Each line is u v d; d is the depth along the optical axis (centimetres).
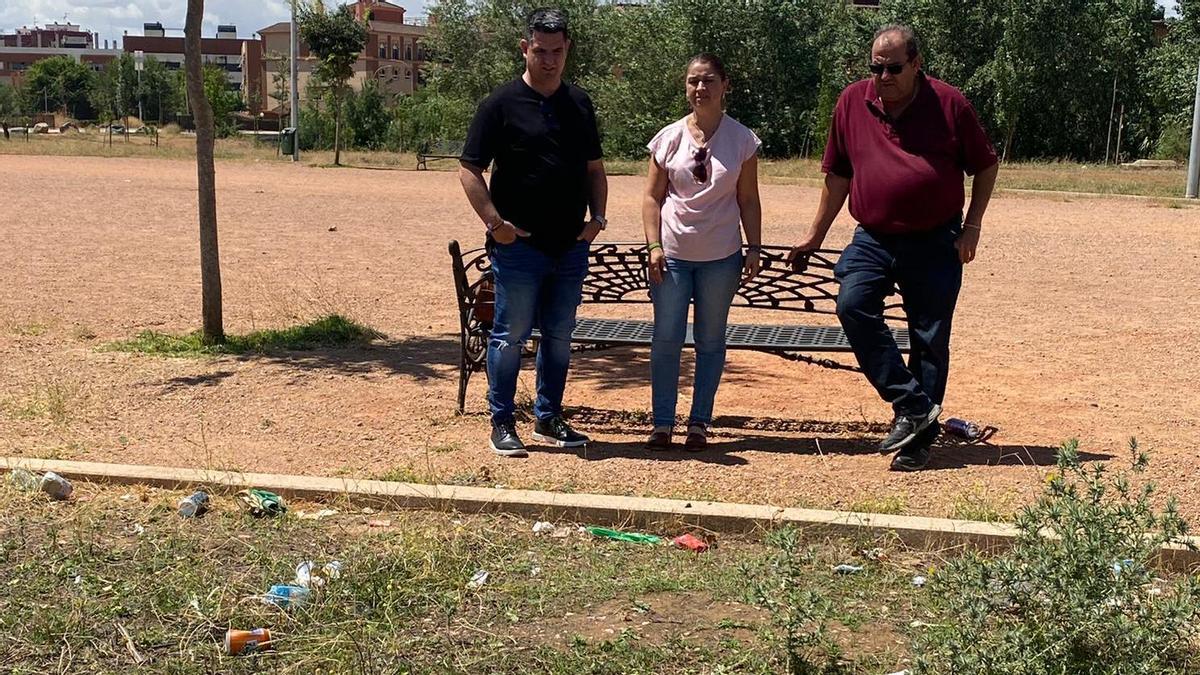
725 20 4116
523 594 419
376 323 959
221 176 2830
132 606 405
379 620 396
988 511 490
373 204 2103
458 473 550
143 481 524
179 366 782
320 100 5831
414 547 448
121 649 379
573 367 812
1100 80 4150
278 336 871
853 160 559
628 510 488
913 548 467
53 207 1930
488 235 576
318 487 509
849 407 702
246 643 378
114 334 895
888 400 565
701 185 568
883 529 469
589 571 441
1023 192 2497
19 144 4369
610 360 834
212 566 437
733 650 379
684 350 856
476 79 4931
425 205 2097
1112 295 1155
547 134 561
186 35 815
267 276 1216
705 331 592
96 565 436
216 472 527
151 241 1496
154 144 4666
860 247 562
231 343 848
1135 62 4159
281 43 10538
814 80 4169
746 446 612
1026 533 389
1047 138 4294
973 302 1106
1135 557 356
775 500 518
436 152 3828
